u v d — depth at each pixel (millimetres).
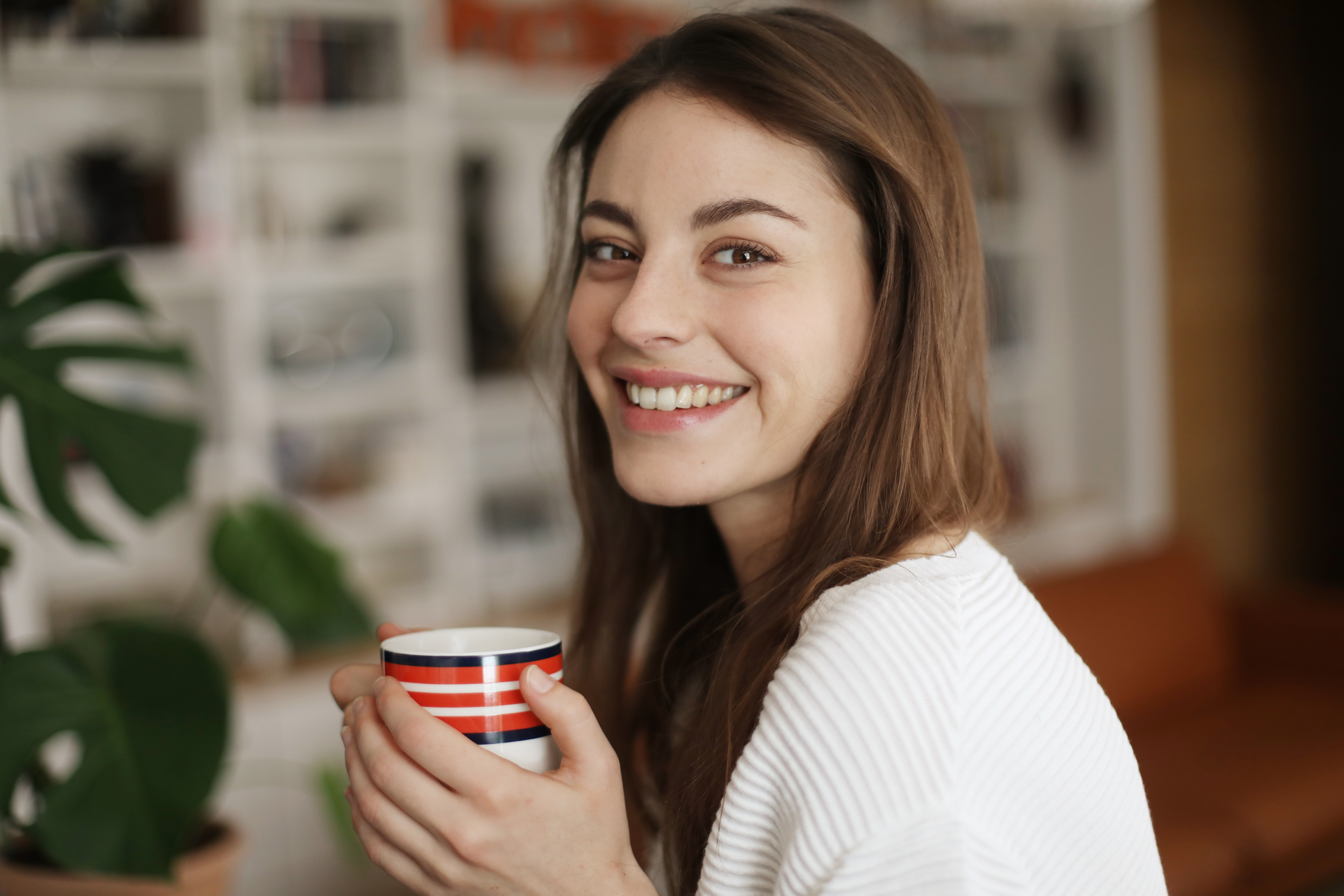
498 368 3182
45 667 1335
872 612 659
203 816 1696
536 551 3295
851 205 789
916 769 603
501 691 682
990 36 3988
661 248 792
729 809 667
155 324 2613
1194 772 2465
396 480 2953
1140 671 2803
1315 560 4926
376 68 2840
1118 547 4180
